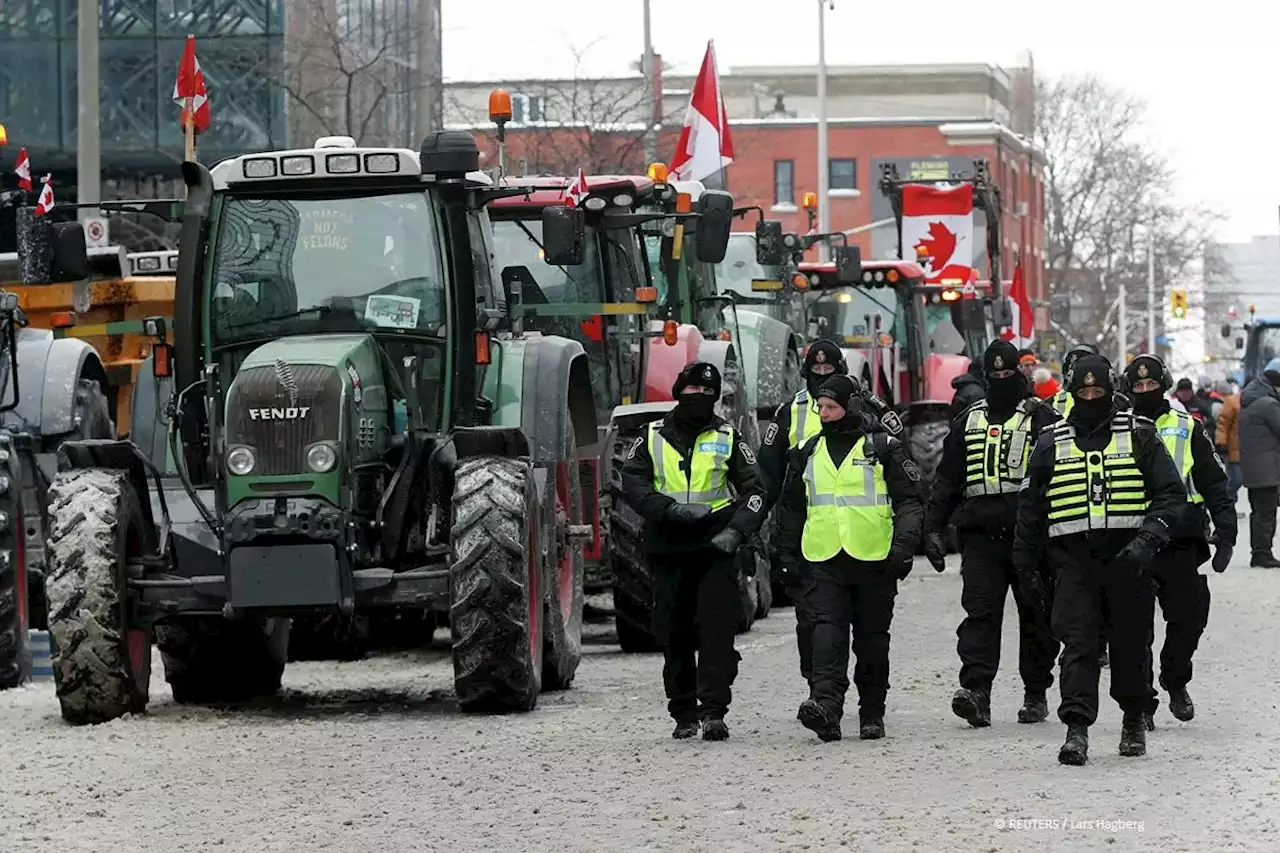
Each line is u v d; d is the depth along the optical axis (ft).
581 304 127.13
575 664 104.32
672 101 569.23
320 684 110.42
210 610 92.89
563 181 130.00
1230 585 158.20
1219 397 329.72
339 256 98.53
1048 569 86.94
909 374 223.51
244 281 98.58
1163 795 69.46
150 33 293.23
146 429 102.37
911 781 73.15
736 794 71.20
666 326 132.36
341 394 91.09
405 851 62.44
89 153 183.01
